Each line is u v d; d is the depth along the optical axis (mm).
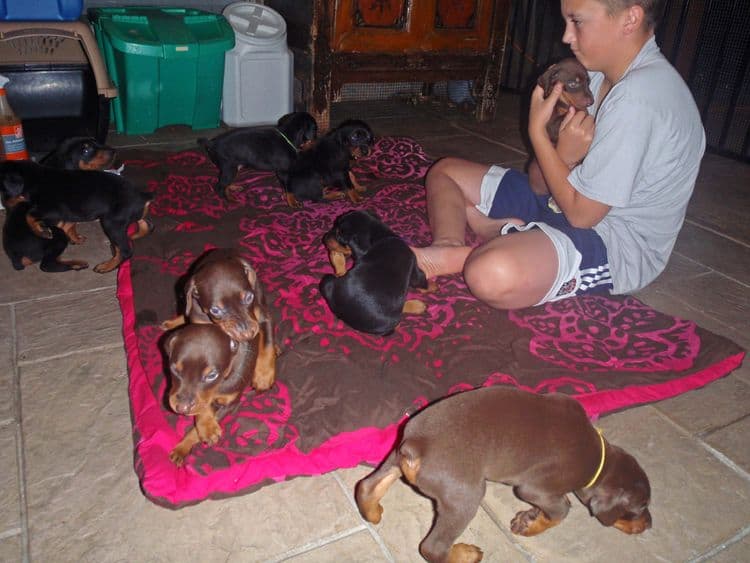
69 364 2316
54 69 4145
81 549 1655
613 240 2529
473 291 2572
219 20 4980
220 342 1686
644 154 2273
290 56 5199
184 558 1655
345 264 2922
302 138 3545
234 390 1848
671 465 2045
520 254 2434
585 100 2527
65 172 2811
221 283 1799
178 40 4609
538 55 6992
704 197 4402
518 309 2645
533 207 2912
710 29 5980
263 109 5289
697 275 3285
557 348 2473
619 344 2525
